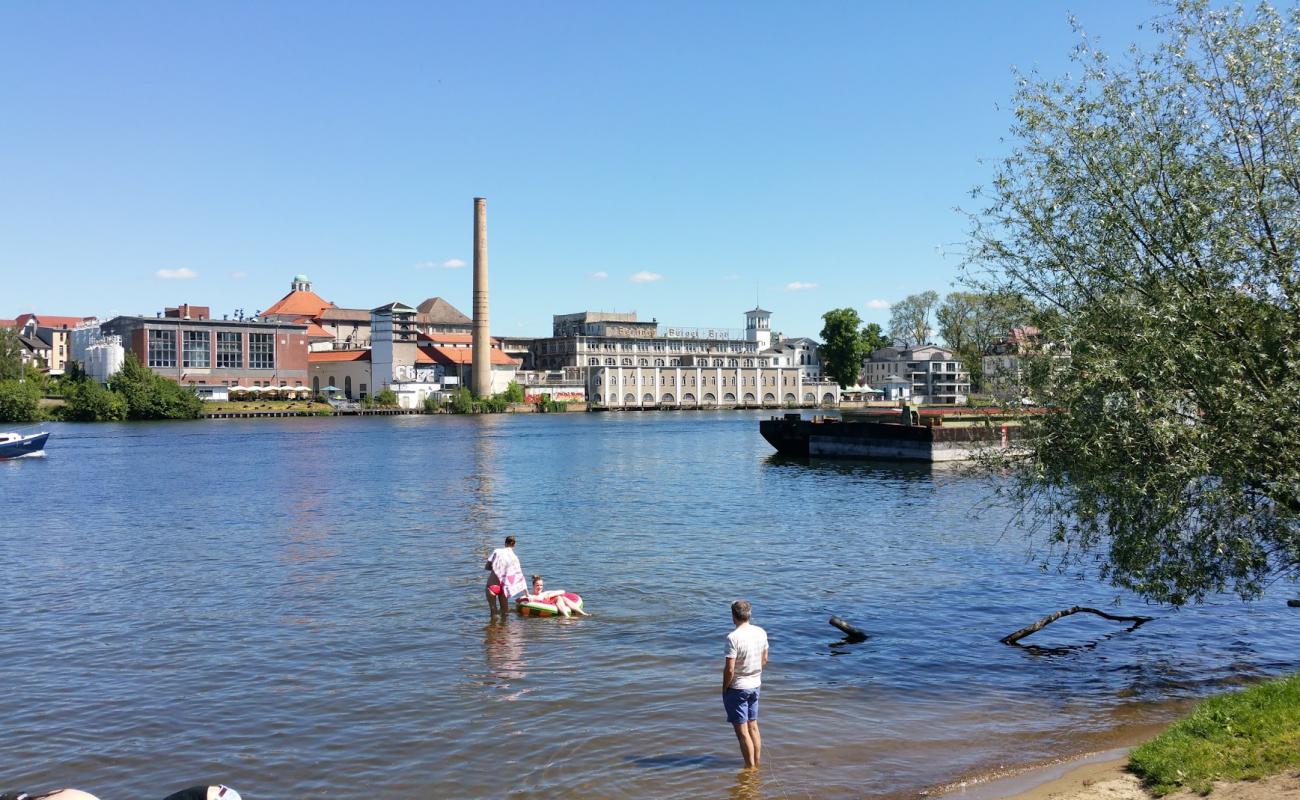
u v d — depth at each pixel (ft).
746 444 357.41
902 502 170.91
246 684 65.92
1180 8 60.64
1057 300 63.31
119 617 86.79
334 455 305.53
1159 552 60.64
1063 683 64.64
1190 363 56.44
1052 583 97.86
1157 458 58.34
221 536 137.18
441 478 228.02
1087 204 62.28
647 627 81.15
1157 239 59.98
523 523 147.95
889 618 83.66
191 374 619.26
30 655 74.08
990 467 66.03
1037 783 46.55
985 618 83.41
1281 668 67.15
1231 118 59.11
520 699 62.13
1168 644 73.82
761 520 148.97
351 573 107.55
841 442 269.23
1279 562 62.39
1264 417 54.90
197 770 51.01
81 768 51.52
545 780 49.34
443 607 89.61
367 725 57.57
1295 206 57.06
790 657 71.51
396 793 47.96
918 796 46.32
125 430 462.19
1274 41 58.08
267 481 222.28
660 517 153.89
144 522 153.28
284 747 54.08
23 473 246.47
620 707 60.49
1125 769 46.85
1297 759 41.55
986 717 57.77
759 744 50.52
